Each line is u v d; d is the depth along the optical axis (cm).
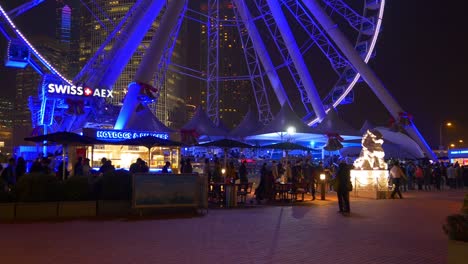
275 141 3859
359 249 955
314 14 4231
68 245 969
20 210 1396
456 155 4684
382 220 1419
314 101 4231
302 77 4244
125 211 1517
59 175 2023
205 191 1614
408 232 1180
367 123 4309
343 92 4609
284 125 3384
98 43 13188
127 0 12888
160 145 2172
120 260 833
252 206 1864
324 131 3575
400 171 2273
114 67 3594
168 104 14638
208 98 5184
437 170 3078
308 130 3434
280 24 4253
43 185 1440
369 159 2366
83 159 2189
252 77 4975
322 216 1519
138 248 943
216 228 1231
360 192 2358
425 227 1270
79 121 3419
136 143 2111
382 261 850
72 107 3316
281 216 1514
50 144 2281
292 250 939
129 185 1534
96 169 2419
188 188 1554
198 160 3994
